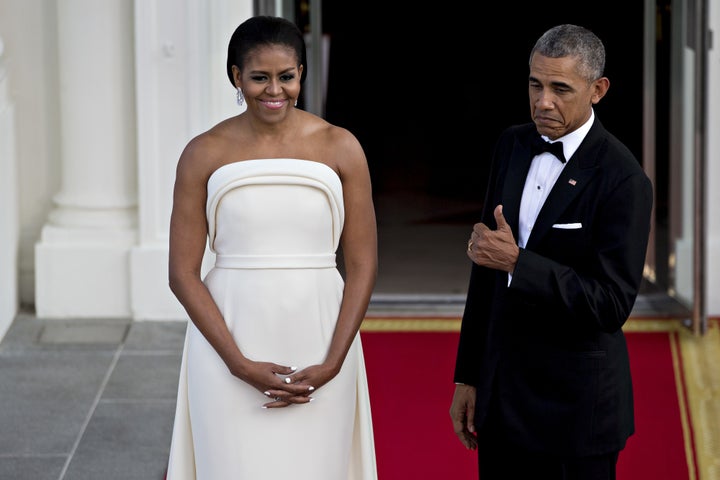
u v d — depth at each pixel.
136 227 23.48
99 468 16.77
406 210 32.38
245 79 10.62
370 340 22.31
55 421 18.47
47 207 24.08
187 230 11.11
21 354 21.48
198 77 22.58
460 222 31.11
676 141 22.94
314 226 10.97
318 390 11.13
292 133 11.05
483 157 38.47
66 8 22.75
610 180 10.84
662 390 19.78
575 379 11.12
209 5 22.38
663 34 23.19
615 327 10.82
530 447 11.31
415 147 39.22
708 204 23.31
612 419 11.23
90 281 23.34
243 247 10.98
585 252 10.95
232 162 10.95
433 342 22.22
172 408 19.06
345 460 11.50
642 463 16.88
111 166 23.31
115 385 20.05
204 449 11.25
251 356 10.98
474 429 11.98
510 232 10.89
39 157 23.91
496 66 44.22
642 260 10.83
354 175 11.13
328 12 44.12
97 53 22.86
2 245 22.23
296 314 10.97
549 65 10.64
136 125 23.09
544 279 10.70
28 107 23.75
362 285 11.23
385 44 44.28
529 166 11.36
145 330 22.75
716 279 23.69
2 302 22.12
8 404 19.14
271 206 10.87
